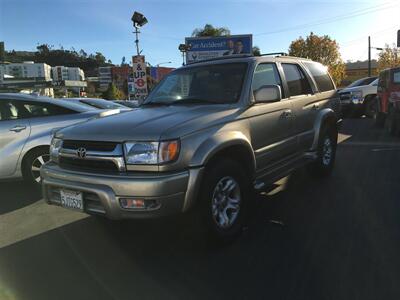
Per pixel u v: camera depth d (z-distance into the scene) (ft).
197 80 17.11
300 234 15.01
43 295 11.44
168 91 17.65
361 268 12.33
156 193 11.98
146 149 12.34
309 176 23.09
